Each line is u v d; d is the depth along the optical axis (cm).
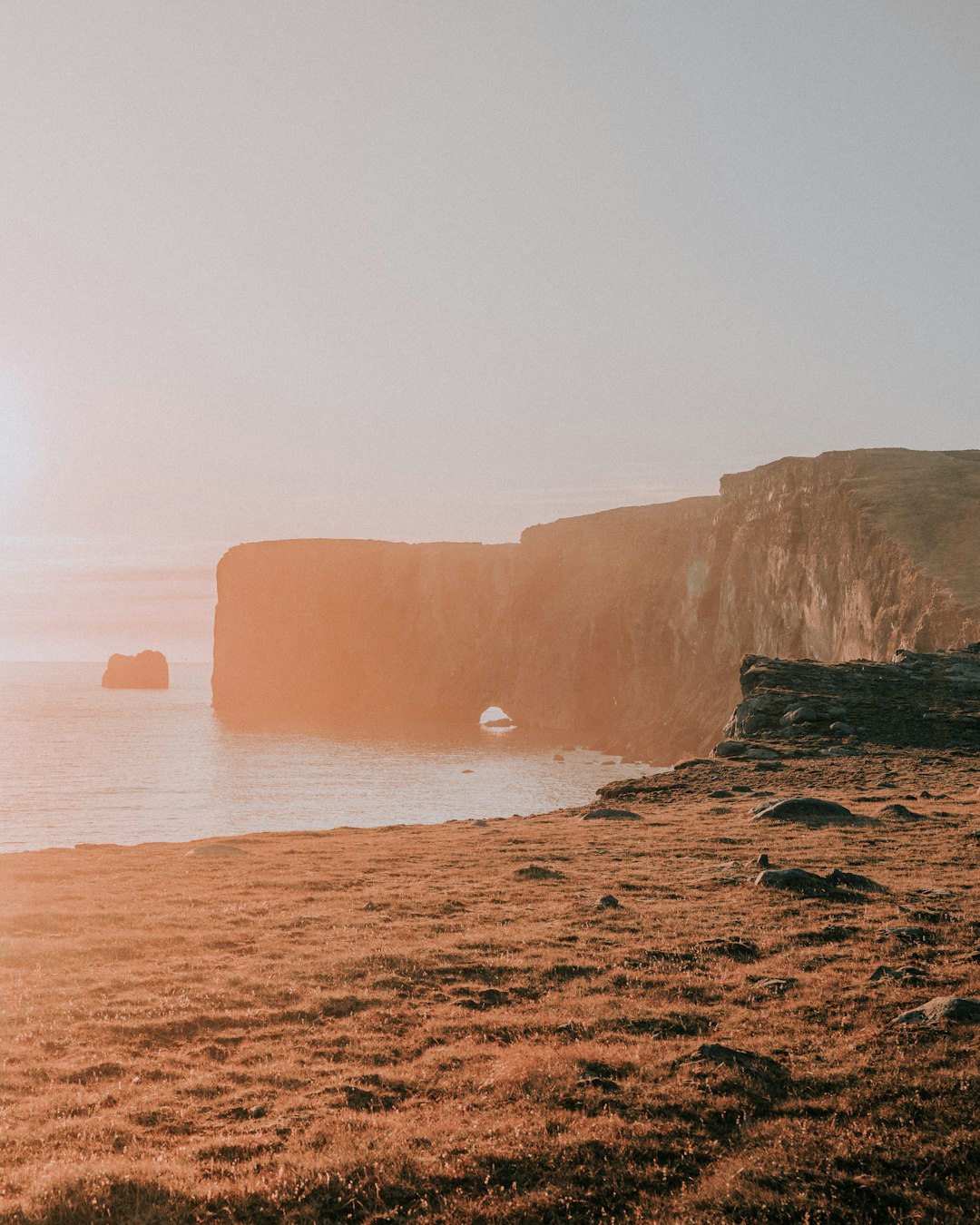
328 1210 1109
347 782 17100
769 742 6247
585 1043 1598
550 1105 1376
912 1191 1193
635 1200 1164
